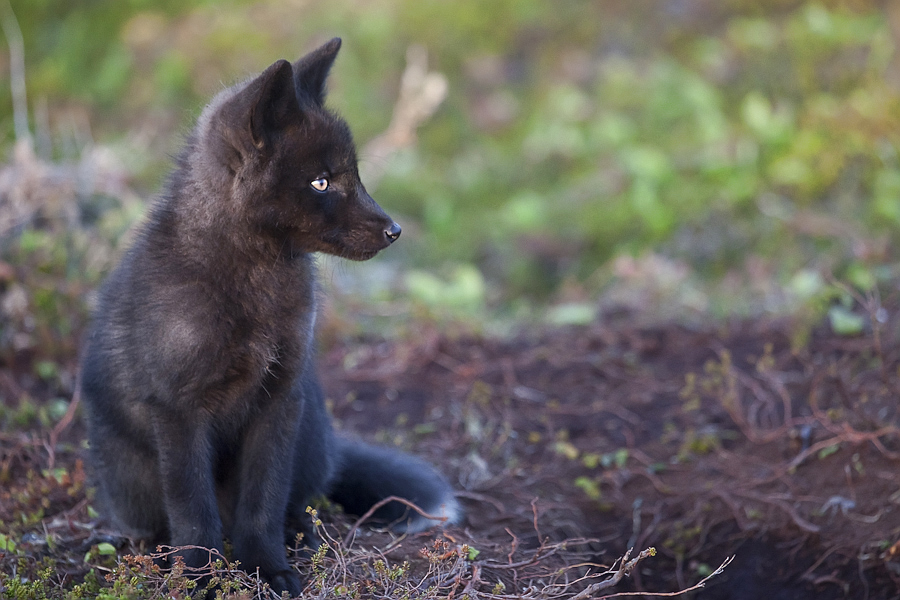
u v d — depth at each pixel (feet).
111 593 18.78
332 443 25.31
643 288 43.52
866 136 49.21
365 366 36.19
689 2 62.54
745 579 26.71
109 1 65.67
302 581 21.36
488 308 46.09
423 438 31.22
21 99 48.67
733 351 35.19
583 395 33.65
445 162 58.54
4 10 64.49
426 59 62.28
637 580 26.91
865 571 25.44
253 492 21.59
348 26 63.05
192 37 62.28
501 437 30.63
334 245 21.77
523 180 56.44
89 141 48.37
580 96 59.26
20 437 28.58
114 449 22.30
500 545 24.48
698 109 54.54
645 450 30.30
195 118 23.75
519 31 64.18
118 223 39.19
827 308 36.50
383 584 19.95
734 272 45.27
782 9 60.03
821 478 27.73
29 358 34.04
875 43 54.44
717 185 50.52
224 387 21.07
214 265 20.66
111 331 21.48
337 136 21.45
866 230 43.57
